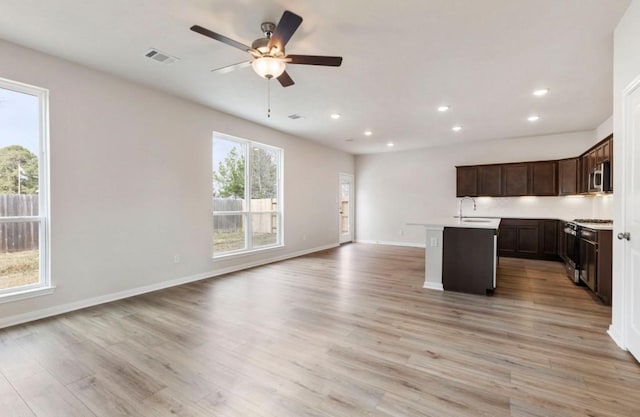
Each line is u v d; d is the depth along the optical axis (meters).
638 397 1.85
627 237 2.37
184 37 2.75
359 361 2.28
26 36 2.75
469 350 2.45
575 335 2.71
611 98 4.19
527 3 2.24
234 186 5.35
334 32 2.63
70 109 3.25
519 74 3.45
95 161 3.46
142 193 3.92
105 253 3.57
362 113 4.96
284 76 2.85
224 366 2.21
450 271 4.07
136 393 1.90
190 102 4.46
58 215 3.19
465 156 7.34
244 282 4.50
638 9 2.14
